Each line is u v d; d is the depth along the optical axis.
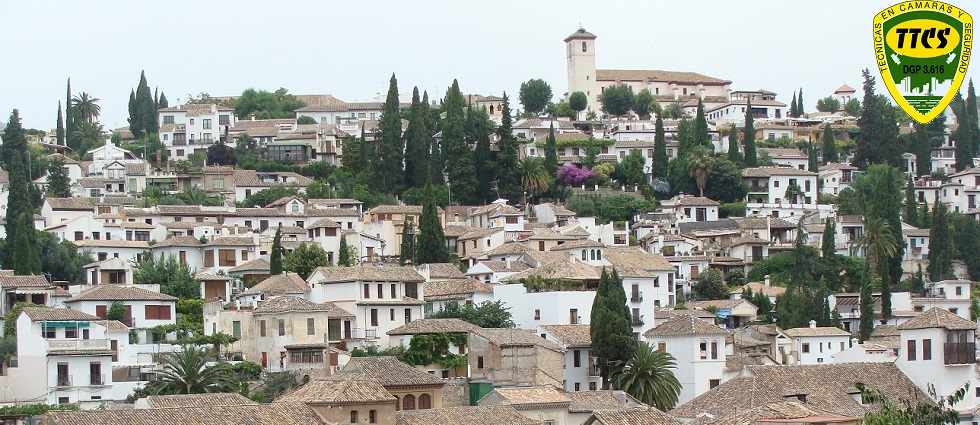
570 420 162.38
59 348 177.75
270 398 173.75
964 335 163.38
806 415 136.62
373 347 198.75
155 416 135.12
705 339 193.25
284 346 194.00
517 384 182.50
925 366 162.62
